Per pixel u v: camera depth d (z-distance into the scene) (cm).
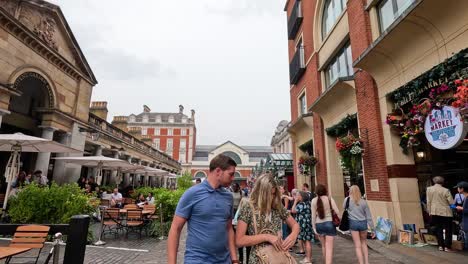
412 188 669
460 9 490
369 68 752
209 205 235
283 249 246
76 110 1529
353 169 826
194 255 223
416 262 510
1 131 1278
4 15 1030
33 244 428
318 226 505
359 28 853
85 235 354
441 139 503
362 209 492
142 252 668
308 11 1380
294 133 1599
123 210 909
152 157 3109
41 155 1247
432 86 543
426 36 570
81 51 1548
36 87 1369
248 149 8525
